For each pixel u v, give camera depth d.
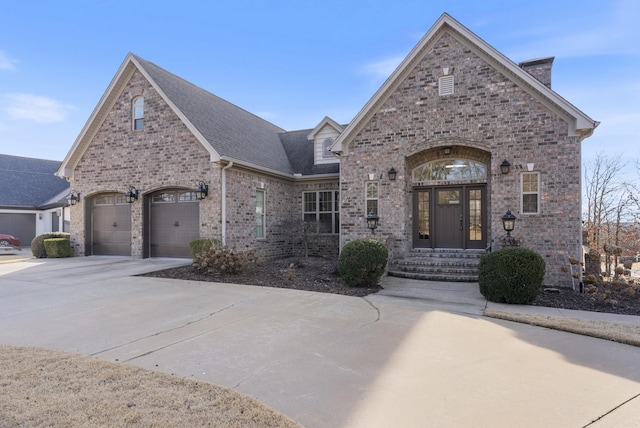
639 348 5.05
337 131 16.61
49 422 2.97
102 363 4.28
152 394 3.50
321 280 9.99
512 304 7.67
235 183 13.40
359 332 5.68
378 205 12.02
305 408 3.37
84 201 15.44
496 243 10.60
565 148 10.07
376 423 3.12
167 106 13.72
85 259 14.34
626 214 18.81
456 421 3.16
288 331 5.70
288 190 16.53
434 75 11.44
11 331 5.62
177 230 14.05
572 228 9.96
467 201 12.20
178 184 13.49
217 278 10.11
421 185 12.52
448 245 12.34
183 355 4.68
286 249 16.23
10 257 17.08
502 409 3.37
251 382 3.90
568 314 6.87
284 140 19.80
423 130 11.53
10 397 3.39
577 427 3.07
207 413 3.16
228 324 6.05
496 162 10.70
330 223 16.19
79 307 7.10
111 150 14.83
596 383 3.93
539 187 10.28
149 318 6.37
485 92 10.89
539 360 4.59
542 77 12.02
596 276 9.56
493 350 4.93
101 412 3.14
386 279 10.58
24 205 23.80
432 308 7.23
